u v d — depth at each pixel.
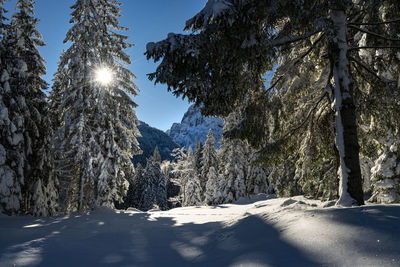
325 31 5.61
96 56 14.76
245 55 6.17
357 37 7.43
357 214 3.51
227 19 5.37
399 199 7.32
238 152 27.83
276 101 8.04
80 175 14.10
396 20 5.74
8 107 12.79
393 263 2.13
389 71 6.94
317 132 8.10
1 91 12.33
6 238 5.05
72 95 13.81
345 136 5.79
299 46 7.76
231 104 7.35
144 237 5.31
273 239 3.38
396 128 6.89
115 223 7.64
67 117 14.20
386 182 7.56
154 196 54.62
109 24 16.31
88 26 14.99
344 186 5.57
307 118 7.80
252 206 16.56
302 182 8.28
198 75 6.40
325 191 11.09
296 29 6.37
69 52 14.83
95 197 14.01
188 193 36.34
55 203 14.02
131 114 16.72
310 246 2.83
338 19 6.23
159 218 9.09
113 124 15.73
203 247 4.09
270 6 5.66
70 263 3.43
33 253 3.81
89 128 14.23
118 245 4.57
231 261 2.99
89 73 14.13
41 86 15.44
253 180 28.45
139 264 3.42
